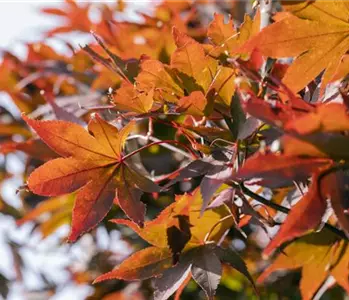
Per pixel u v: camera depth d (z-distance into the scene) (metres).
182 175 0.68
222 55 0.71
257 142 0.69
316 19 0.66
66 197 1.04
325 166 0.60
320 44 0.67
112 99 0.71
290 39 0.66
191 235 0.73
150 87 0.70
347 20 0.66
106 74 0.95
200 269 0.71
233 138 0.69
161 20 0.98
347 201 0.61
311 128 0.59
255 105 0.61
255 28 0.72
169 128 0.96
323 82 0.68
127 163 0.70
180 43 0.70
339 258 0.74
